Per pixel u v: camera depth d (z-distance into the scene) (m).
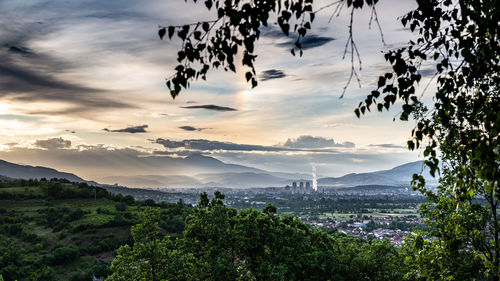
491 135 4.30
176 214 137.00
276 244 27.20
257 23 4.85
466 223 13.49
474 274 13.32
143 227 26.64
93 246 105.19
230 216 28.86
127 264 26.34
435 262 14.33
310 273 27.33
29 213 137.88
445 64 5.30
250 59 4.84
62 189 172.75
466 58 5.16
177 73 5.02
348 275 31.92
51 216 133.62
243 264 26.14
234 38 4.92
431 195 14.92
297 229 28.39
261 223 26.86
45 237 113.62
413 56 5.45
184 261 25.88
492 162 4.14
